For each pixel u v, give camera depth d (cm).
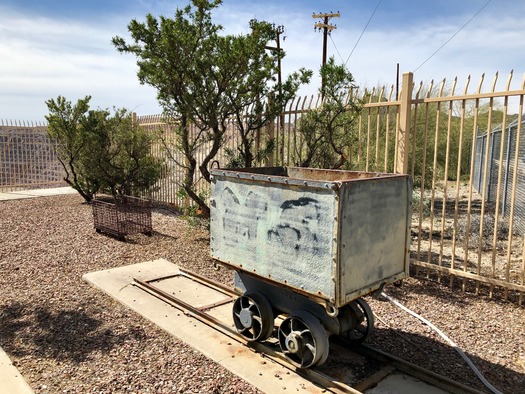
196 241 850
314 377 354
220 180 415
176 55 731
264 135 842
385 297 558
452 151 1731
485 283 620
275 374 365
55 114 1240
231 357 393
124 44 791
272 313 396
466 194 1666
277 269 363
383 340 439
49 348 414
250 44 726
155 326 463
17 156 1575
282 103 768
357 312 391
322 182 318
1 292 560
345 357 400
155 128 1277
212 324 461
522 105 513
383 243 357
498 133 1473
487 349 424
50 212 1148
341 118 684
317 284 329
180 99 797
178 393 339
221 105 774
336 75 662
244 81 771
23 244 803
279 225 357
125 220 900
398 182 368
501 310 523
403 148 631
